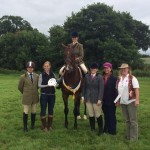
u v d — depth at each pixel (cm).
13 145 845
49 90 996
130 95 863
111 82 940
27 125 1072
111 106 937
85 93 963
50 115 1005
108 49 5225
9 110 1366
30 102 988
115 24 5559
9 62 6825
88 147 820
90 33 5506
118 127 1036
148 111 1363
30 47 6681
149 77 4588
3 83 2891
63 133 959
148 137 920
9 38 6925
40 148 812
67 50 1006
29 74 997
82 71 1059
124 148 804
